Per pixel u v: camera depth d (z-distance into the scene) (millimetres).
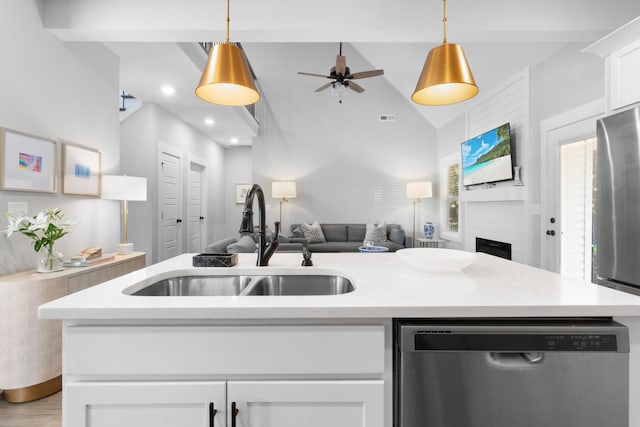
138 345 843
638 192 1661
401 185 6688
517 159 3723
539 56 3318
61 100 2537
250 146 7863
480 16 2496
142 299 903
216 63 1312
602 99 2672
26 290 1817
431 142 6660
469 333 836
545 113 3295
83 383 837
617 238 1775
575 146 3021
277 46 6602
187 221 5578
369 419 854
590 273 2893
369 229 6156
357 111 6699
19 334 1800
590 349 833
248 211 1315
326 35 2607
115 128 3189
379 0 2512
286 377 862
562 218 3135
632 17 2467
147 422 835
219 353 852
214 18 2484
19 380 1800
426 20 2500
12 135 2092
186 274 1407
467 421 833
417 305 863
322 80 6676
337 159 6699
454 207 6016
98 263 2385
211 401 841
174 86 3891
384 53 5645
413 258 1265
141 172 4422
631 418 842
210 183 6828
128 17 2445
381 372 868
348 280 1369
